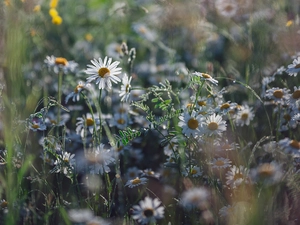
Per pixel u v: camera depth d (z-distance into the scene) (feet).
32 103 4.66
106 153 3.89
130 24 6.49
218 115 3.88
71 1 6.89
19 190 3.87
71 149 4.45
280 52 5.03
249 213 3.62
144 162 4.55
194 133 3.83
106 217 3.82
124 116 4.66
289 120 4.20
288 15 5.31
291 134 4.17
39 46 5.82
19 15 4.94
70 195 4.02
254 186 3.77
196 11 5.64
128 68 5.27
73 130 4.75
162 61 5.93
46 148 3.92
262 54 4.99
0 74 4.71
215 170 4.04
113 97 5.02
